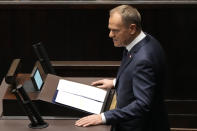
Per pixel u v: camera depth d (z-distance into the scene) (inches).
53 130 376.2
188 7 594.6
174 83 620.4
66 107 401.4
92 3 595.8
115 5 593.0
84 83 457.7
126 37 387.9
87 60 619.8
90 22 607.2
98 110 399.2
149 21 602.9
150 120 405.7
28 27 609.9
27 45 615.5
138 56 382.9
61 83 415.8
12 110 409.7
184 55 612.1
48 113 409.4
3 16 605.6
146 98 374.3
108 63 569.3
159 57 390.3
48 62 459.8
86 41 613.9
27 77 466.0
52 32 611.8
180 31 605.0
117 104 400.5
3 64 621.0
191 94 621.0
